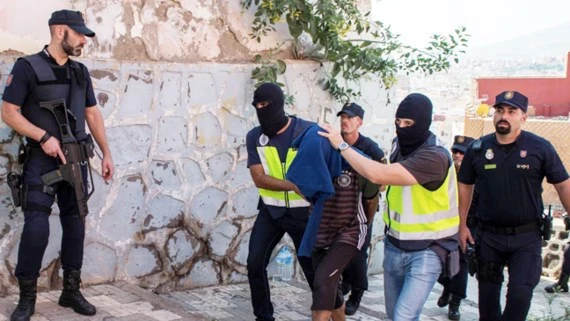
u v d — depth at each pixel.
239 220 6.82
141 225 6.18
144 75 6.07
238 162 6.75
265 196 5.42
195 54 6.52
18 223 5.48
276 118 5.25
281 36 7.14
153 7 6.21
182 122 6.35
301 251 4.75
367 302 6.82
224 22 6.69
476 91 22.75
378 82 7.74
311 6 6.90
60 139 4.79
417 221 4.45
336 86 7.36
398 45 7.57
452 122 18.28
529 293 4.95
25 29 5.52
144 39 6.18
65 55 4.85
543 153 5.02
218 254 6.71
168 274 6.39
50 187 4.78
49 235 5.27
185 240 6.47
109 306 5.32
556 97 22.48
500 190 5.08
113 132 5.93
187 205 6.45
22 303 4.80
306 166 4.62
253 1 6.86
